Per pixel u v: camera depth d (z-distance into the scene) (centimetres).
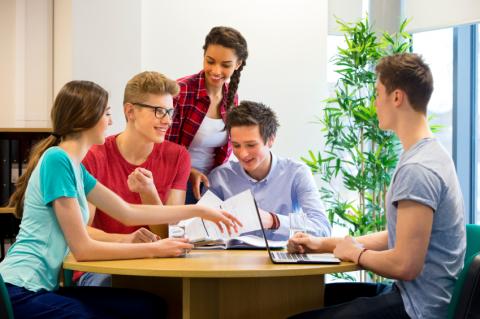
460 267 218
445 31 503
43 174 220
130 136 283
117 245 221
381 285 267
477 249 243
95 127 230
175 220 249
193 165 338
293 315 224
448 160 217
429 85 220
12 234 401
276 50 479
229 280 229
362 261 217
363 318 211
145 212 247
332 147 447
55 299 208
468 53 503
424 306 211
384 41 438
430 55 508
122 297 221
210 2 463
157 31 452
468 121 507
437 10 483
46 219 219
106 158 283
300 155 485
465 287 200
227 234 254
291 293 237
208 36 324
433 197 207
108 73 436
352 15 516
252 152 291
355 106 435
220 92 337
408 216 207
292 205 307
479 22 459
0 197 399
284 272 203
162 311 233
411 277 209
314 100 489
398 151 445
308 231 278
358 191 450
